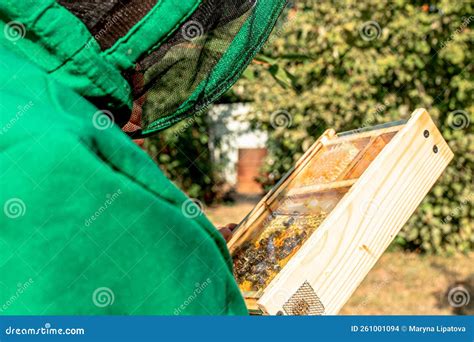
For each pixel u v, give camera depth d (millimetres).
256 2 1340
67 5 1031
